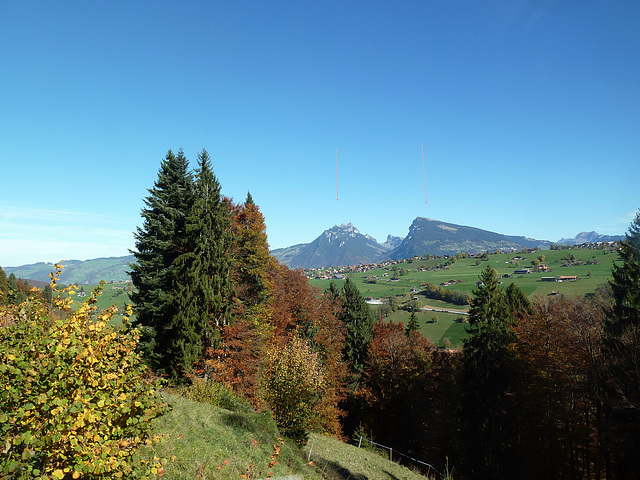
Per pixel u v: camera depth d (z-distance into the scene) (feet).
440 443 133.90
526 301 196.75
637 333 86.53
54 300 20.59
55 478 16.05
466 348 133.69
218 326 100.94
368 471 64.08
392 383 157.07
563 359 112.37
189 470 28.89
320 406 127.54
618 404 80.79
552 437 104.12
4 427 14.57
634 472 77.36
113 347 20.48
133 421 19.10
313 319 172.65
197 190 116.98
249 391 94.99
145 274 102.83
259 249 137.80
